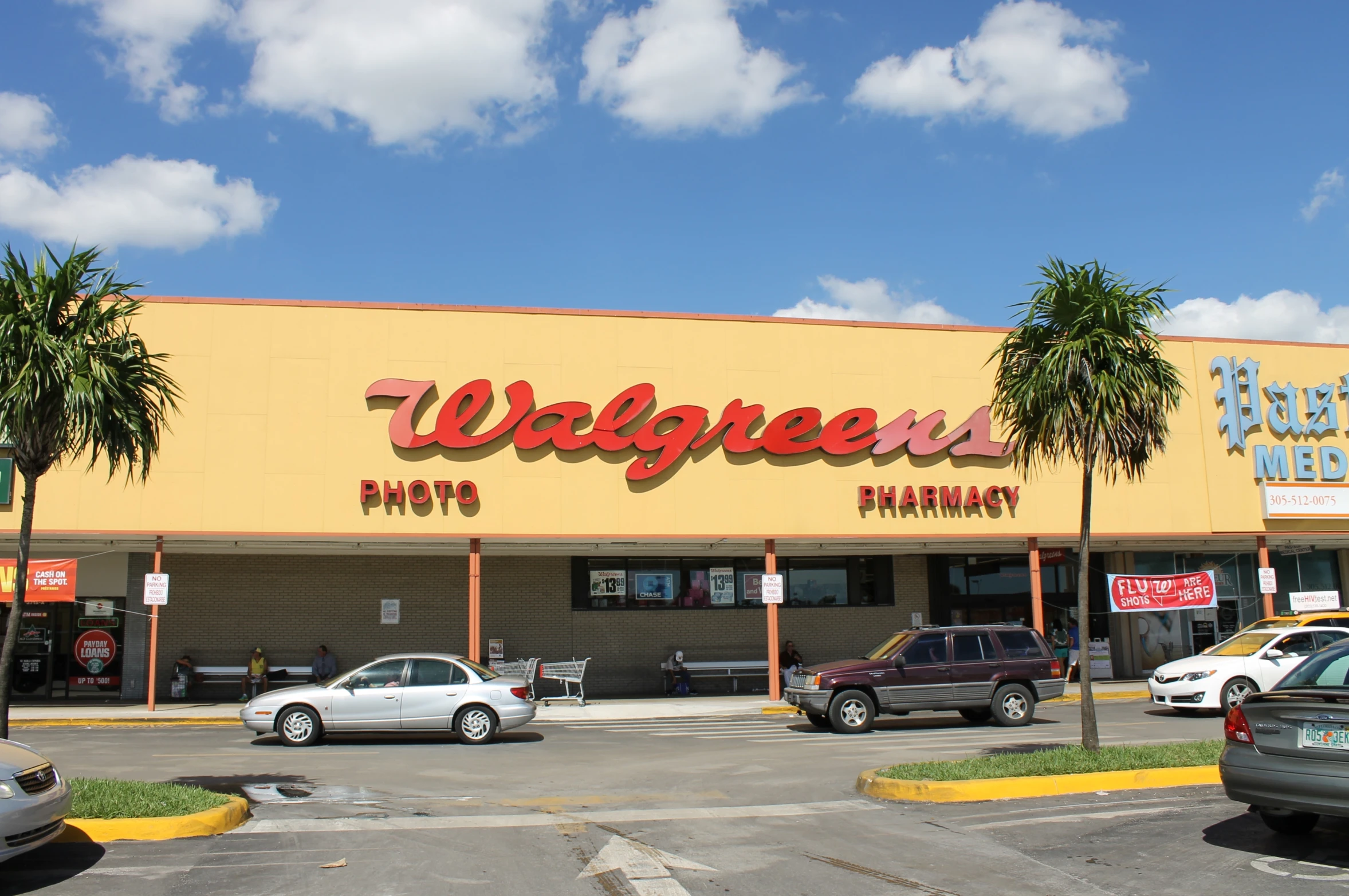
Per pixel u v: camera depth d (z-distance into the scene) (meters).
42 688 25.72
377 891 7.46
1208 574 26.02
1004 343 13.54
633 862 8.29
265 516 22.58
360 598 27.28
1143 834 8.98
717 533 24.31
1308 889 7.16
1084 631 12.60
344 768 14.05
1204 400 27.22
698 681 28.52
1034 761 11.91
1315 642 19.23
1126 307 12.48
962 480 25.66
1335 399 27.95
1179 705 19.19
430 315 23.86
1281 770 7.95
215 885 7.63
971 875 7.75
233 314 23.17
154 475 22.36
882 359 25.67
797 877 7.78
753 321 25.27
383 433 23.28
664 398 24.59
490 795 11.71
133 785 10.55
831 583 29.88
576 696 27.39
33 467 10.38
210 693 26.17
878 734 17.75
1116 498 26.23
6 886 7.62
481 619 27.67
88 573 26.05
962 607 30.23
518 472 23.66
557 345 24.30
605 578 28.58
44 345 9.96
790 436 24.69
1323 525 27.30
